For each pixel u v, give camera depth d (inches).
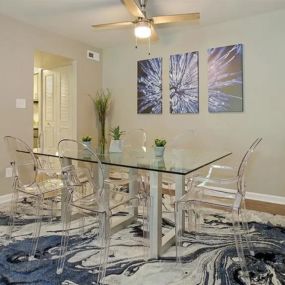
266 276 72.0
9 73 141.6
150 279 71.2
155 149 99.9
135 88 185.3
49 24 151.5
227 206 79.4
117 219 108.3
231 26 145.6
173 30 159.6
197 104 159.0
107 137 199.2
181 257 82.1
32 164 95.2
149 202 85.7
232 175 142.5
